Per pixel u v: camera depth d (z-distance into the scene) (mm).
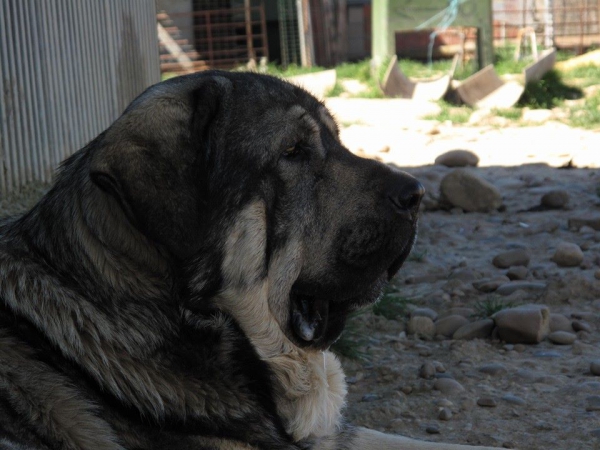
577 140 4879
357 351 2133
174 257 1425
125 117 1432
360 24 10539
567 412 1867
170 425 1409
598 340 2188
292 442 1502
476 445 1753
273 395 1491
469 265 2816
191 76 1496
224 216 1438
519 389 1968
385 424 1860
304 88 1565
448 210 3535
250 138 1458
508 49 9188
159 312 1429
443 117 5824
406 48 10047
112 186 1393
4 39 2734
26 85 2891
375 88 6949
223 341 1454
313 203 1498
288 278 1496
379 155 4695
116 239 1432
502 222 3316
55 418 1364
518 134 5211
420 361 2127
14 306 1414
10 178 2730
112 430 1393
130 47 4398
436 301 2486
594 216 3166
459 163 4320
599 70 7035
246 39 10172
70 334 1403
